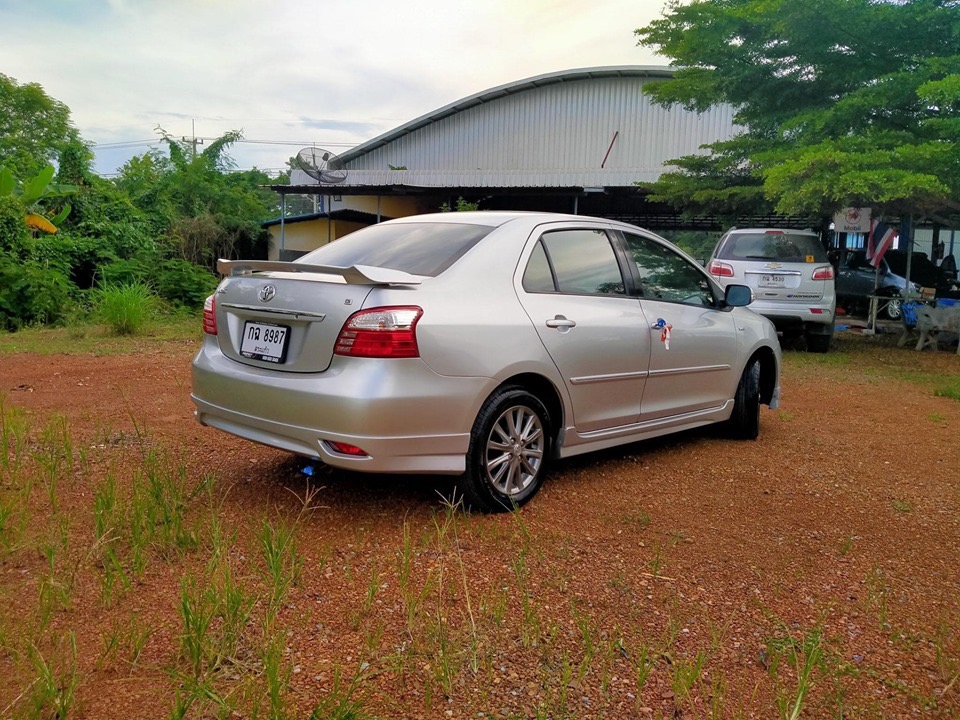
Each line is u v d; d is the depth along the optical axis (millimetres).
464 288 3639
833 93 13570
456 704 2242
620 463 4867
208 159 26781
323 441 3326
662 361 4680
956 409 7184
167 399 6270
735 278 11000
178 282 14805
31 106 31953
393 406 3252
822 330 11023
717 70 14297
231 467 4355
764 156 12391
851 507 4184
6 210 12922
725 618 2850
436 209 28594
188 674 2299
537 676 2406
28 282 11914
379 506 3791
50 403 5996
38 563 3016
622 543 3520
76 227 16328
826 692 2400
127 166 25250
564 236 4305
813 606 2982
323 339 3363
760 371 6008
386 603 2822
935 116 11852
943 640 2760
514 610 2830
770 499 4270
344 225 27562
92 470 4188
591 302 4254
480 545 3391
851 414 6777
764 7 12219
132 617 2525
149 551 3115
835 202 11352
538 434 3953
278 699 2105
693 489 4391
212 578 2744
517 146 33719
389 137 35031
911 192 10117
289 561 3104
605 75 32062
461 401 3475
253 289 3688
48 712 2105
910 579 3277
